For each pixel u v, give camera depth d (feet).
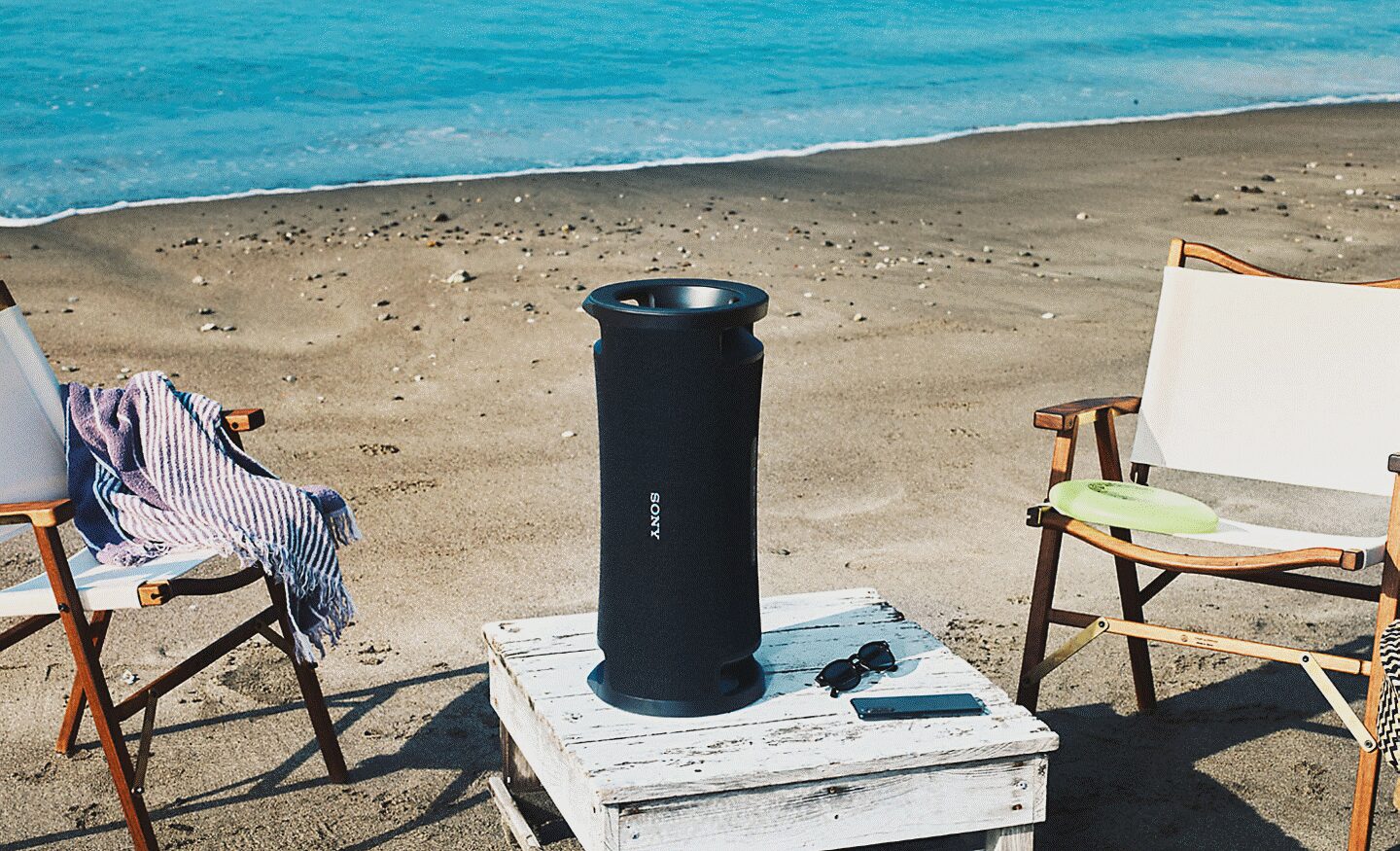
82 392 11.59
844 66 59.41
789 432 19.29
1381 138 45.32
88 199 34.76
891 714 8.49
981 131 46.47
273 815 10.39
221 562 15.56
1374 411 11.84
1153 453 12.59
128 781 9.38
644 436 8.28
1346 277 26.96
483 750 11.39
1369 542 10.18
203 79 51.16
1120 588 11.81
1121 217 33.27
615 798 7.64
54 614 9.70
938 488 17.42
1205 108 52.75
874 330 24.13
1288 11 84.53
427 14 64.75
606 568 8.71
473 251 28.84
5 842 10.02
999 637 13.38
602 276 27.07
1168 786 10.84
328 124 45.42
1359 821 9.52
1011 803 8.36
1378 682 9.36
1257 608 14.28
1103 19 76.33
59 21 58.70
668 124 47.01
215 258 28.40
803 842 8.04
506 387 21.33
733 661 8.69
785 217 32.78
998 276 27.94
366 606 14.08
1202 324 12.44
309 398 20.79
